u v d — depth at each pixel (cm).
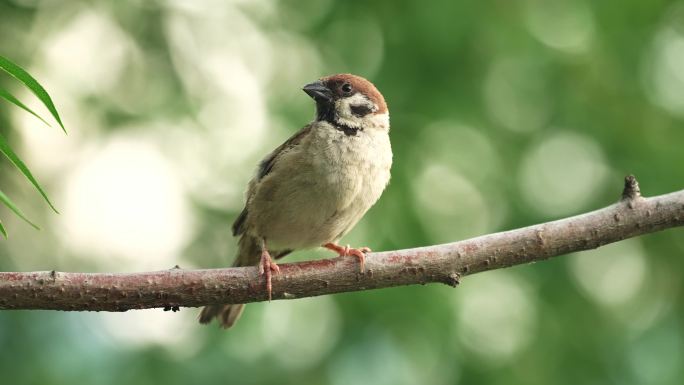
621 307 1198
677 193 678
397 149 1191
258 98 1262
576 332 1142
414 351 1089
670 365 1147
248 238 886
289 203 835
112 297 635
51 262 1138
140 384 1039
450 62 1218
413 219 1150
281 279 676
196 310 1112
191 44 1255
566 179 1217
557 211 1182
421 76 1218
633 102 1263
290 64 1290
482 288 1158
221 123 1238
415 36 1212
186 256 1177
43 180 1189
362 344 1089
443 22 1195
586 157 1238
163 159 1244
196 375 1055
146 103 1223
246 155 1224
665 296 1227
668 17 1298
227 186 1209
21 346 1040
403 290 1105
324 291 688
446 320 1099
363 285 689
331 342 1100
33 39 1159
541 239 679
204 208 1195
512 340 1125
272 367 1078
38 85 451
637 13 1290
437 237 1145
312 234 864
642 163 1207
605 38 1293
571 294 1162
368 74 1241
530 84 1275
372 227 1146
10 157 453
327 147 834
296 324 1120
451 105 1214
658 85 1280
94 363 1054
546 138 1248
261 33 1297
